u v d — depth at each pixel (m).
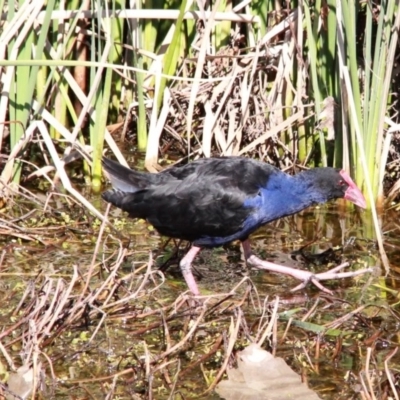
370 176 12.30
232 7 13.91
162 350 8.79
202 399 7.90
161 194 10.32
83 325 9.18
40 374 8.02
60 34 13.02
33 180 13.38
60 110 13.81
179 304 9.26
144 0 13.59
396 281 10.59
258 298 9.67
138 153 14.12
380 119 12.08
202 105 14.17
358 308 9.27
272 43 13.80
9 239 11.48
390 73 11.84
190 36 14.09
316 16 12.52
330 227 12.27
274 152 13.64
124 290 9.92
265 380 8.05
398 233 11.97
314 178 10.75
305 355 8.70
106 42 12.53
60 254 11.06
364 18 13.38
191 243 11.26
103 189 13.11
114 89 14.58
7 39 11.85
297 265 11.07
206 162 10.58
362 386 7.73
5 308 9.55
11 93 12.30
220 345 8.77
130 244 11.48
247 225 10.48
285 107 13.23
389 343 8.97
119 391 8.04
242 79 13.68
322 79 12.75
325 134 13.20
